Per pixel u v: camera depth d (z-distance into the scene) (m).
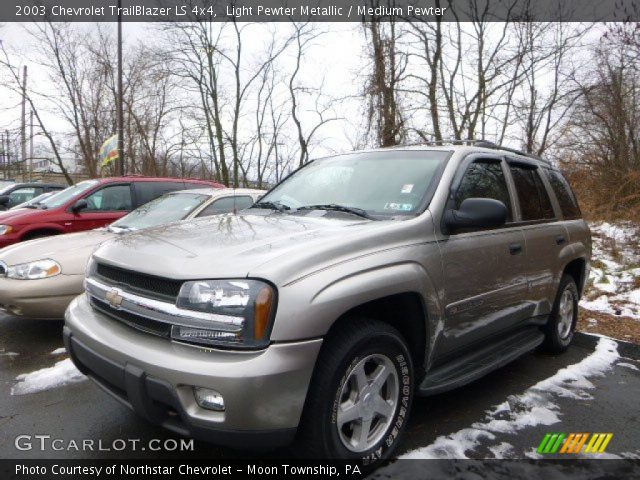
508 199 3.59
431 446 2.70
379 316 2.67
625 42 10.38
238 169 18.92
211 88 17.45
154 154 20.08
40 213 6.85
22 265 4.28
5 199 10.05
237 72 17.56
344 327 2.32
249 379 1.92
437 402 3.29
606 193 10.30
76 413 3.04
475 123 12.80
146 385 2.10
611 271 7.45
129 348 2.19
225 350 2.01
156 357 2.07
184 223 3.09
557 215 4.29
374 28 12.95
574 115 12.01
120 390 2.35
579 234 4.55
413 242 2.64
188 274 2.12
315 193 3.46
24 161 21.66
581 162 11.29
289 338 2.01
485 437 2.82
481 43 12.61
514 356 3.42
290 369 1.99
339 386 2.21
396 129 12.84
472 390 3.50
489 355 3.37
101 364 2.30
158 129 19.81
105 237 4.87
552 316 4.17
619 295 6.30
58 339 4.46
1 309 4.39
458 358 3.19
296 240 2.36
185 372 1.98
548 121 12.53
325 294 2.13
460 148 3.39
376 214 2.94
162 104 19.88
